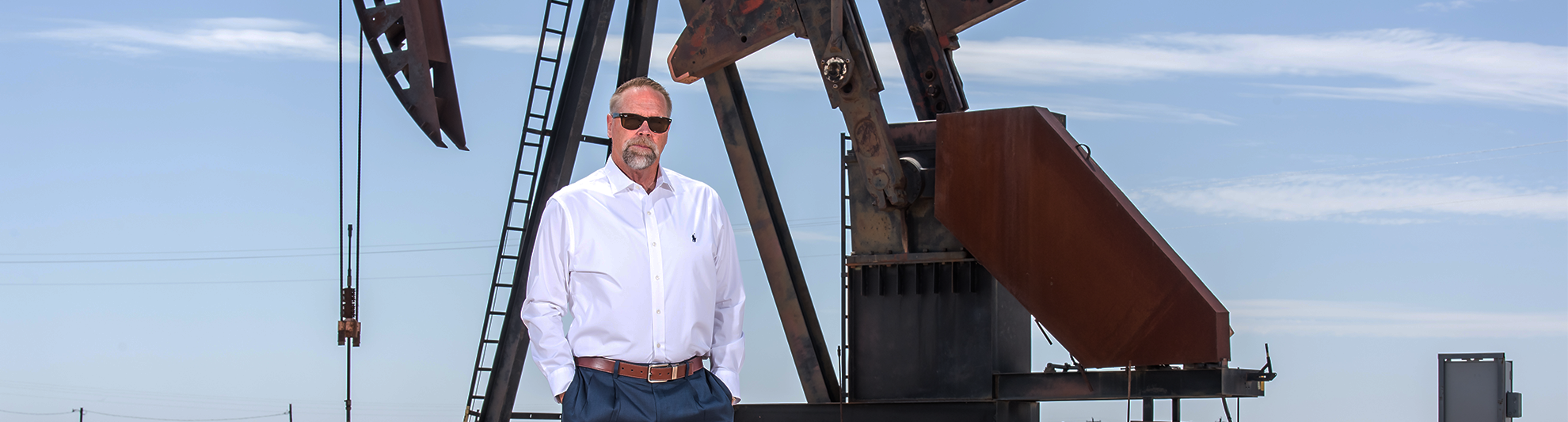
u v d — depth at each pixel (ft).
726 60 38.78
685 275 14.57
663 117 14.47
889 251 36.01
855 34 35.40
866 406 35.78
